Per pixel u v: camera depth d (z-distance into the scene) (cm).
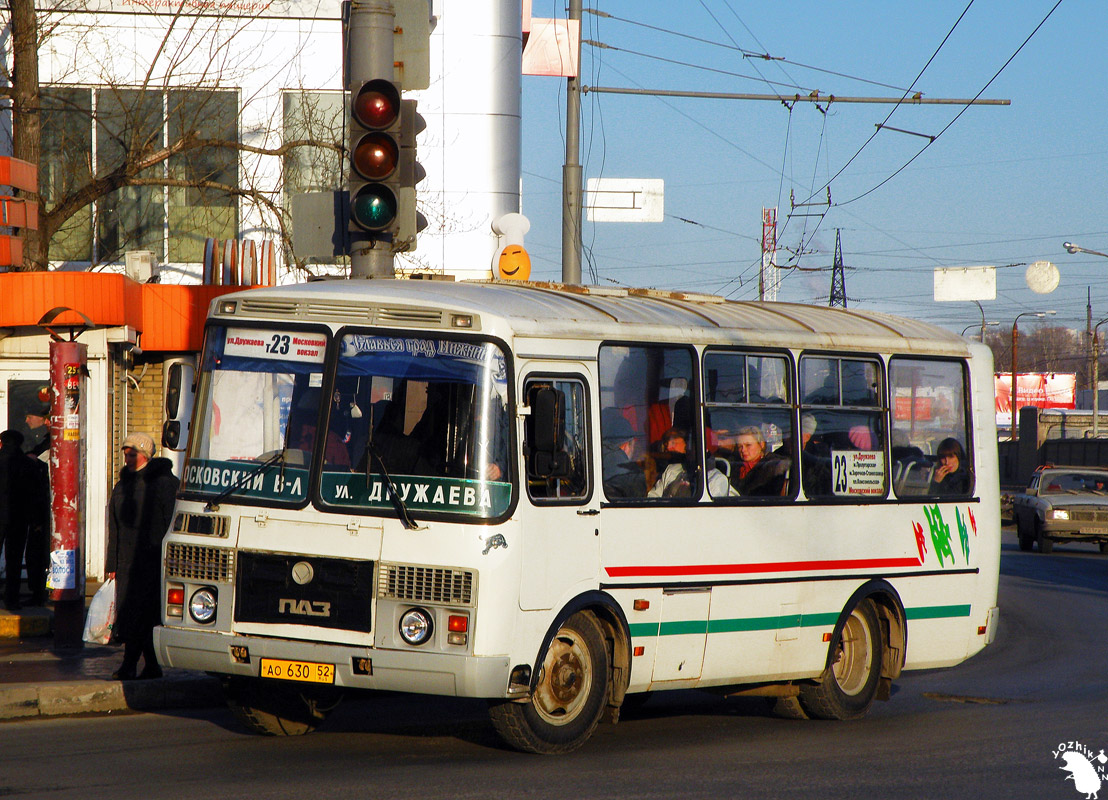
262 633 966
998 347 14750
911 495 1309
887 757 1038
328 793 852
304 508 966
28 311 1878
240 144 2072
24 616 1540
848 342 1264
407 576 941
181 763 951
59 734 1065
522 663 957
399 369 979
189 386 1092
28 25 1920
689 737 1134
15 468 1683
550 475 966
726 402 1153
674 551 1086
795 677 1199
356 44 1338
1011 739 1134
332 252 1339
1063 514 3712
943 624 1329
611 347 1060
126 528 1222
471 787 879
